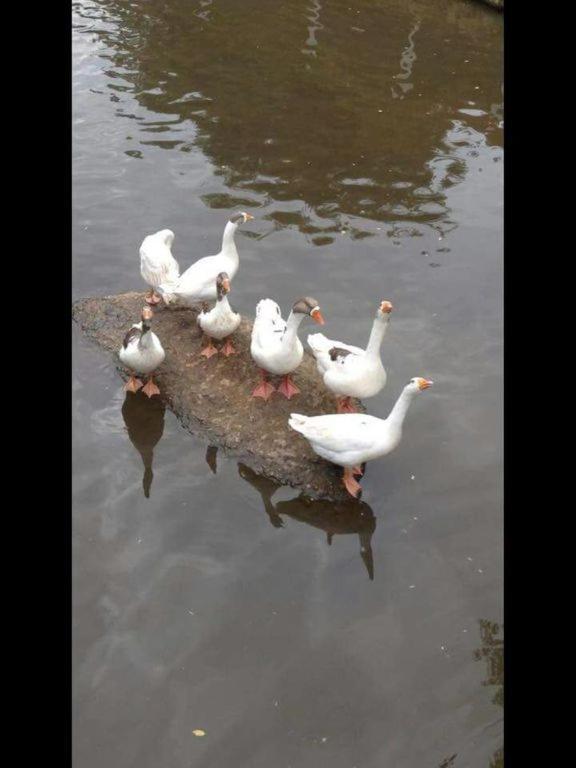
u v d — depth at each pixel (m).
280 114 16.33
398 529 8.92
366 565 8.54
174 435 10.01
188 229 13.44
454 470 9.59
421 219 13.70
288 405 10.09
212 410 10.19
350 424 8.84
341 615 8.04
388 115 16.39
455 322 11.73
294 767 6.83
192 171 14.74
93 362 11.02
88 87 16.89
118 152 15.13
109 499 9.14
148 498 9.18
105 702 7.26
